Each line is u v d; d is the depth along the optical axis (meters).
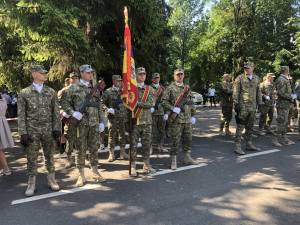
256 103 8.83
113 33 11.43
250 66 8.52
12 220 5.07
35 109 5.98
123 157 8.36
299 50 25.08
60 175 7.16
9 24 8.88
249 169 7.30
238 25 28.27
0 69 12.61
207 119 16.17
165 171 7.22
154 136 9.14
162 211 5.25
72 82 7.89
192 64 35.78
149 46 11.35
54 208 5.46
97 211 5.32
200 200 5.64
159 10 10.89
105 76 11.91
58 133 6.25
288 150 8.95
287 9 28.97
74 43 8.83
